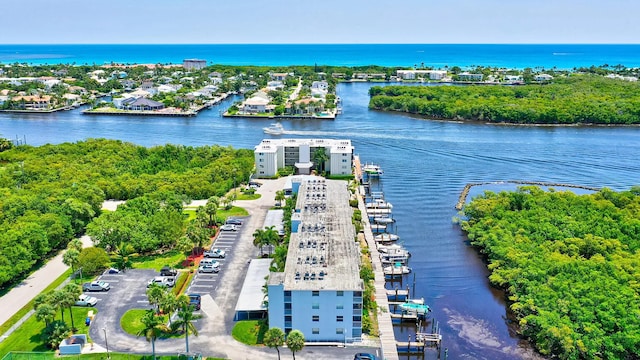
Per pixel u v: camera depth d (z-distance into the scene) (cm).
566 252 14688
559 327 11206
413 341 11731
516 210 17988
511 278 13450
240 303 11950
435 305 13475
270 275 11369
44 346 10712
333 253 12469
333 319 11106
